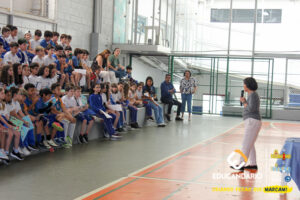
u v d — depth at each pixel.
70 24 15.06
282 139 11.19
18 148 7.30
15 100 7.34
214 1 19.89
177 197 5.14
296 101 18.94
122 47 17.83
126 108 12.22
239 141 10.48
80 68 11.56
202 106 19.75
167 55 19.55
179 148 9.14
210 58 19.72
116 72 13.77
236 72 19.59
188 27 20.08
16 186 5.57
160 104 14.96
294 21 19.11
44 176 6.18
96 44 16.62
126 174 6.47
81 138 9.47
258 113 6.84
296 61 19.12
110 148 8.89
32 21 12.85
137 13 18.36
